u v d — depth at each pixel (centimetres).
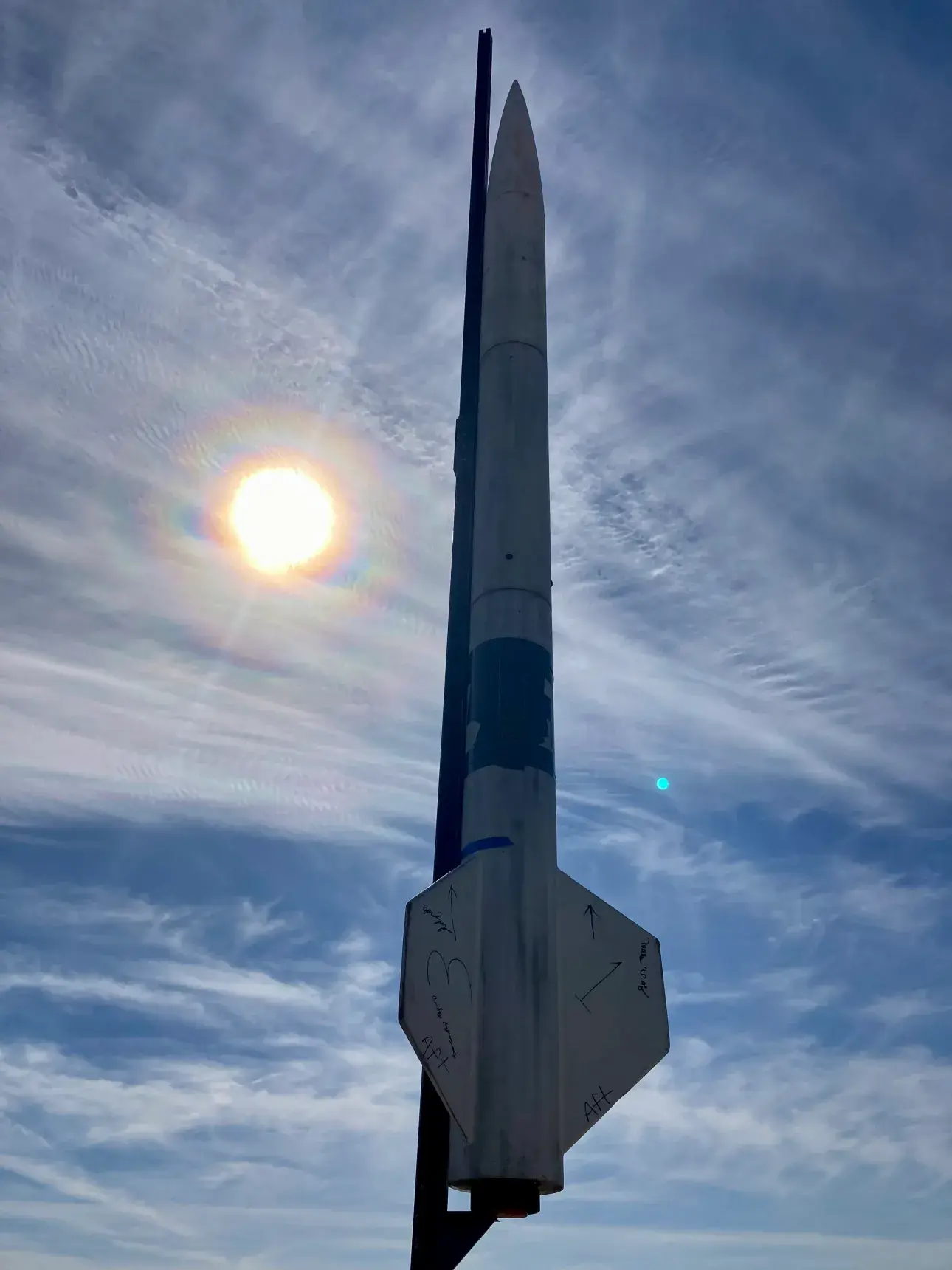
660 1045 1129
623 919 1178
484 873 1118
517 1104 1023
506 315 1428
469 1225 1033
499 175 1540
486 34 1686
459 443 1410
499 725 1183
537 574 1278
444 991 1073
